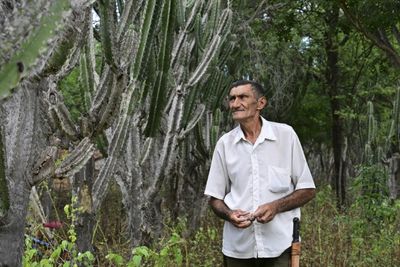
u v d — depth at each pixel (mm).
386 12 8102
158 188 6777
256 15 11461
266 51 13234
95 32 6742
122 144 5047
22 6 1736
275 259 3572
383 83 14570
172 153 6855
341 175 14180
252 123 3568
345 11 8320
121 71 3549
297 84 14219
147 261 5500
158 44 6176
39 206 4836
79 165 2986
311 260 6457
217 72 8023
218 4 7254
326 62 14688
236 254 3602
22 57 1737
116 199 9250
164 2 5559
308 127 16547
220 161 3668
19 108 2455
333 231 7637
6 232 2434
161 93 5863
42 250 5016
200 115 7434
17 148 2445
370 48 12062
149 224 6586
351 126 15773
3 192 2270
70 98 11953
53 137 3688
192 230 8578
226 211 3545
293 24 11039
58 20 1778
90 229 5074
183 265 6176
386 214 7734
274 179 3539
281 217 3564
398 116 10312
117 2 5637
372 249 6773
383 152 11117
